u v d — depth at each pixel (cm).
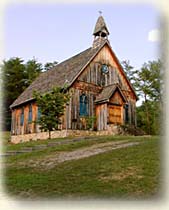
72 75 2462
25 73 5106
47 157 1219
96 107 2541
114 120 2498
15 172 1000
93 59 2594
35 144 1681
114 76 2739
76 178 865
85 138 1745
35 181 864
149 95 3750
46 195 739
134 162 971
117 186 767
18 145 1714
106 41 2703
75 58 2912
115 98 2531
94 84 2561
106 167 948
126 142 1426
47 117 2039
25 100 2917
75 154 1226
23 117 3000
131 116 2783
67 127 2309
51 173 948
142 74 3794
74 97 2389
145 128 3672
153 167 895
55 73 2977
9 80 4744
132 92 2864
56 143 1616
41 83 3067
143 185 759
